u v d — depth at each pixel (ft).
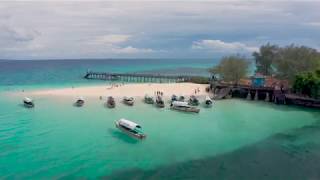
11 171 138.31
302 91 278.46
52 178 131.54
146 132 193.57
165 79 440.86
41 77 500.33
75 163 147.02
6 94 316.40
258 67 391.65
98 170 139.33
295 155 156.56
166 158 152.76
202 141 177.68
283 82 319.06
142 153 159.12
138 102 278.87
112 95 306.55
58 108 257.34
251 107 268.00
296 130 199.93
